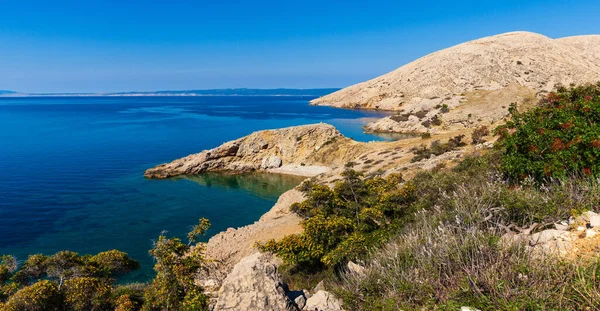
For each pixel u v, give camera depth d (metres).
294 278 16.83
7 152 70.31
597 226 6.47
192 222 36.34
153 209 40.19
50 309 11.75
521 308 4.88
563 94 14.39
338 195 27.44
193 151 74.38
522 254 5.98
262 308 6.88
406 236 9.12
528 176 10.65
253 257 7.75
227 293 7.21
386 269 7.25
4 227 33.62
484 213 7.92
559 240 6.54
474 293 5.48
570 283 4.99
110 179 52.97
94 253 28.53
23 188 46.44
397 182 29.25
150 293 12.42
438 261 6.45
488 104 92.06
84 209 39.41
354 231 18.09
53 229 33.50
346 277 8.98
